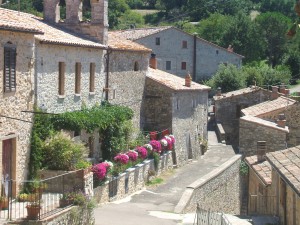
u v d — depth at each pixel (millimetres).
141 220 24156
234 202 37219
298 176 17844
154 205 28266
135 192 31703
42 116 24406
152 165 35312
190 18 113500
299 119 40781
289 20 98875
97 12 33281
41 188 21188
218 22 102438
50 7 33531
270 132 37812
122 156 30562
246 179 37750
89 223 22125
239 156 38188
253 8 116625
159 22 112500
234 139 55000
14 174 22000
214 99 59844
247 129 38406
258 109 44438
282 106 42531
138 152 33562
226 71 73812
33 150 23391
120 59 35719
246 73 75125
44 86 25531
